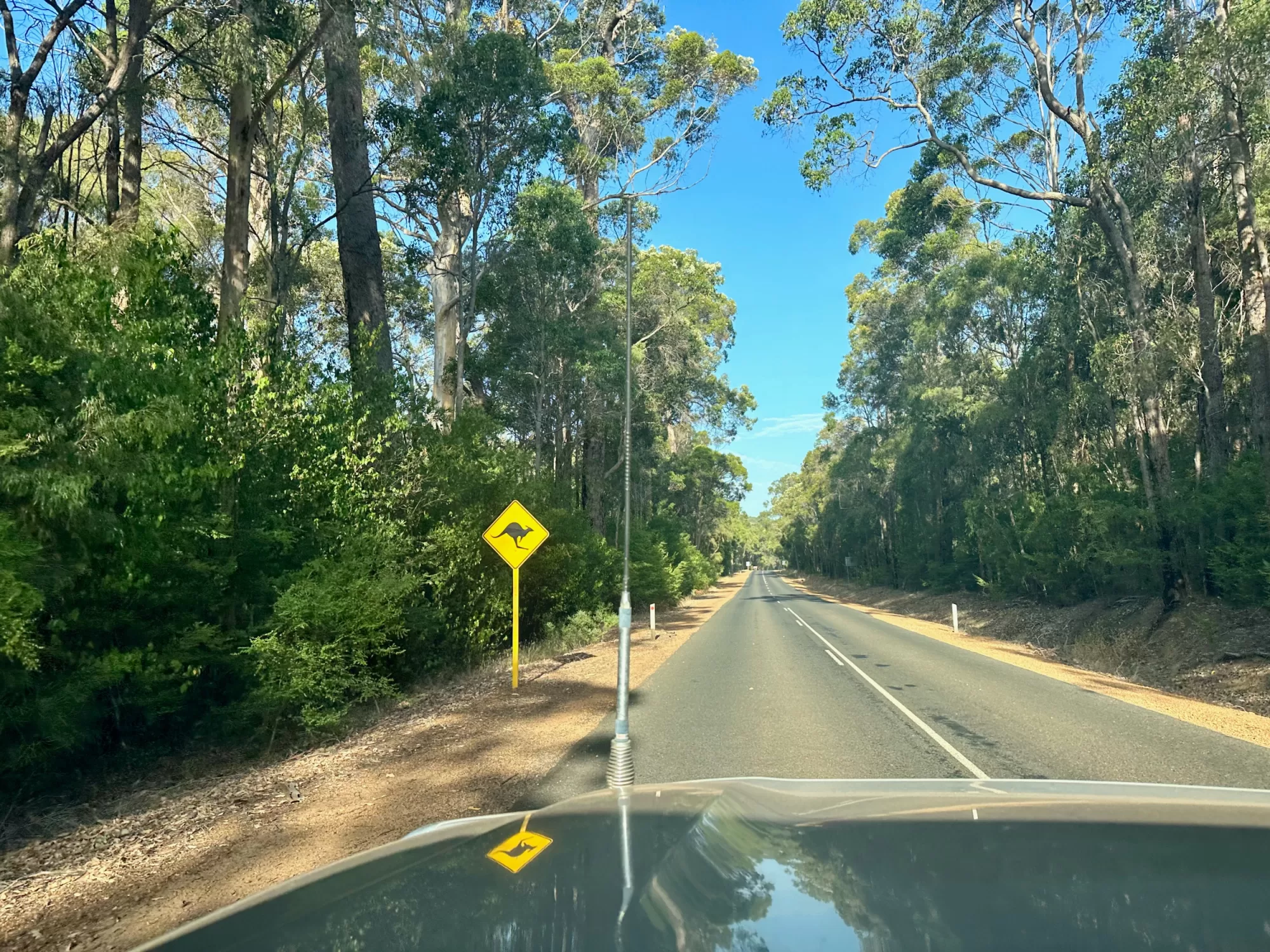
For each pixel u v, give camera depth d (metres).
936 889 1.36
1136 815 1.97
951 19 21.70
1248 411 23.12
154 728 9.64
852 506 58.25
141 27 12.01
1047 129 23.59
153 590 8.09
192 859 5.13
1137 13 18.53
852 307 48.25
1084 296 23.38
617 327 31.77
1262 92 15.55
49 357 6.95
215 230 22.91
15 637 5.95
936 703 10.62
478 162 19.30
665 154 32.12
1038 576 26.88
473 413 16.28
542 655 16.84
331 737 9.47
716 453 70.06
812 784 2.59
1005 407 28.86
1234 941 1.10
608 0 32.22
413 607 12.20
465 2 23.34
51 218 13.70
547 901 1.37
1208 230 22.44
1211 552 17.97
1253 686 12.84
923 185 30.23
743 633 23.44
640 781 6.50
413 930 1.25
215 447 9.27
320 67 19.16
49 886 4.86
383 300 17.19
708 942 1.12
